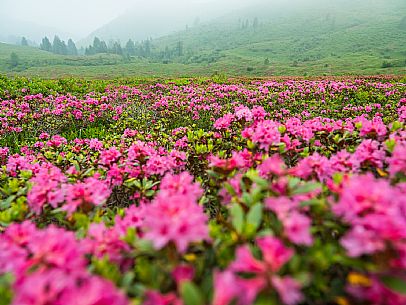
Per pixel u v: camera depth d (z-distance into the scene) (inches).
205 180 177.6
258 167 137.5
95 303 59.1
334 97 581.6
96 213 122.4
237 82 1016.2
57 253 73.7
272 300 62.6
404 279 63.4
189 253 85.7
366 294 68.2
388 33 7032.5
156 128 385.4
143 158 170.4
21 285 70.5
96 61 7180.1
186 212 75.6
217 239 88.1
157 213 76.1
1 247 83.6
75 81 866.1
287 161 180.7
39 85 716.7
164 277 78.4
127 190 165.3
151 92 709.9
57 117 450.3
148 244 80.5
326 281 78.6
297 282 61.1
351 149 175.5
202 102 543.2
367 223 69.4
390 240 64.9
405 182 100.8
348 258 73.7
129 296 80.0
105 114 475.5
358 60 4667.8
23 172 175.8
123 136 328.5
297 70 4370.1
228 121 238.1
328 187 99.6
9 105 518.0
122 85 915.4
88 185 118.7
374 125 164.2
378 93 593.0
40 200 118.6
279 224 85.9
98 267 81.4
